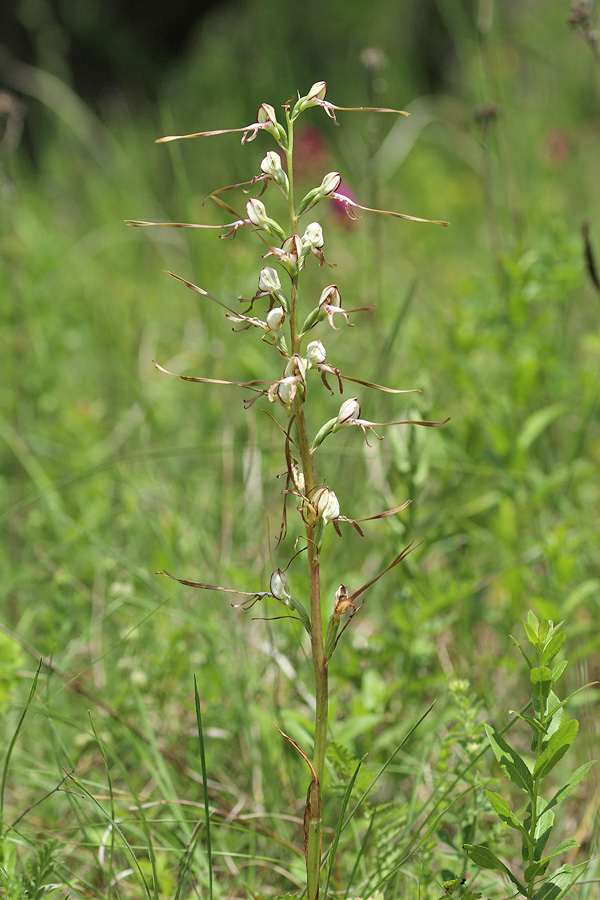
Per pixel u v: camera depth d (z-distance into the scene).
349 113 11.48
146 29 20.27
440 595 3.63
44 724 3.70
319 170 7.88
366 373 6.22
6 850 2.79
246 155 7.82
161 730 3.82
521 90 10.98
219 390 6.12
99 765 3.60
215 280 6.59
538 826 2.31
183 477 5.47
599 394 5.13
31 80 13.58
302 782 3.33
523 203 7.10
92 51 19.20
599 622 4.16
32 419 6.20
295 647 3.96
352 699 3.75
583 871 2.67
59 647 3.93
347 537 4.88
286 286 6.51
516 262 5.06
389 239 9.13
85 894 2.93
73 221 10.56
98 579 4.65
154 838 3.15
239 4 19.41
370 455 5.00
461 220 10.64
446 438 4.91
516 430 4.99
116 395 6.79
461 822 2.82
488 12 5.72
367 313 6.57
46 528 5.36
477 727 2.85
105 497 5.54
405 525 3.88
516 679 3.88
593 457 5.47
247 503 5.05
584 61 10.62
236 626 4.26
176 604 4.20
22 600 4.68
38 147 12.91
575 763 3.46
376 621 4.41
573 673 3.77
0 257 6.64
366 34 16.58
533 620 2.27
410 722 3.58
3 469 5.84
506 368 5.77
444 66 16.78
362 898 2.66
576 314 6.46
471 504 4.70
